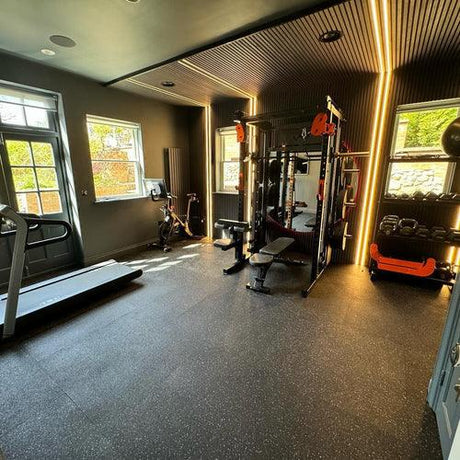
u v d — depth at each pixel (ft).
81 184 12.91
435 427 4.91
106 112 13.48
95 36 8.52
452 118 10.80
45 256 12.45
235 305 9.44
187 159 18.74
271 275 12.25
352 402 5.44
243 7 6.97
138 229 16.10
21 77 10.34
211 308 9.23
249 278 11.87
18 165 11.11
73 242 13.48
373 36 8.32
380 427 4.91
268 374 6.20
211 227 18.99
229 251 15.81
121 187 15.26
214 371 6.29
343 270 12.85
